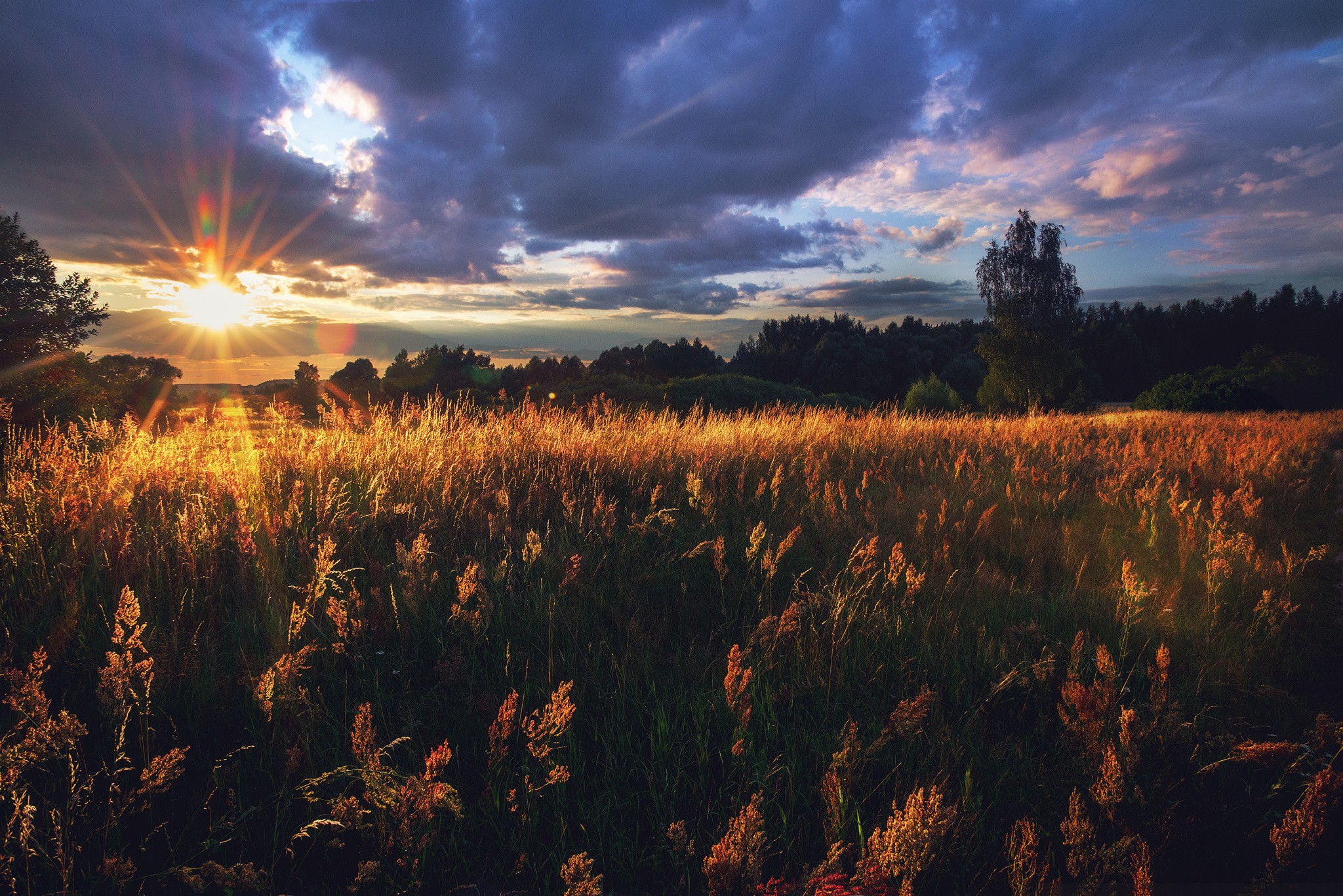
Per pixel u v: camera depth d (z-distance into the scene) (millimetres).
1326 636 3459
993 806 2115
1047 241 50312
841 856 1842
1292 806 2135
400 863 1714
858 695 2715
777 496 5508
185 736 2264
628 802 2102
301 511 4309
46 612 2779
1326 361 82500
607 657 2918
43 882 1695
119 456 4766
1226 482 7109
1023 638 3145
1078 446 9680
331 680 2629
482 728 2387
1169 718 2279
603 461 6066
